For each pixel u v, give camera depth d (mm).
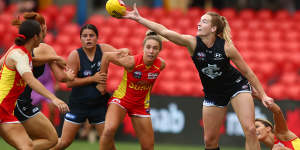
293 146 25562
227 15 65750
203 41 23688
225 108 25188
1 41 59594
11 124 21828
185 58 55531
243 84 24453
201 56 23812
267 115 42750
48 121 23922
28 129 23531
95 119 27406
